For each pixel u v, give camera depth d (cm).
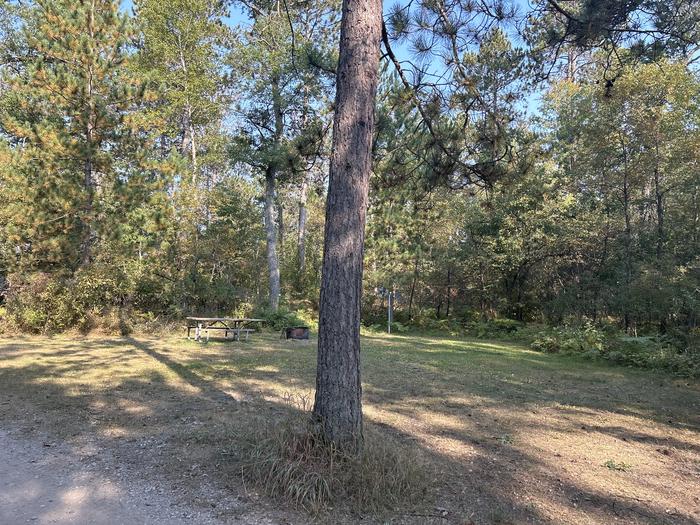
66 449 442
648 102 1370
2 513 317
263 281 2302
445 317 2148
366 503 340
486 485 388
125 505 332
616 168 1577
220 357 1016
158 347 1141
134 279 1504
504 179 642
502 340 1658
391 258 1891
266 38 1708
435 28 578
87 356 970
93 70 1323
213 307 1769
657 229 1512
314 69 732
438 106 620
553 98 1911
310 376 816
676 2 589
